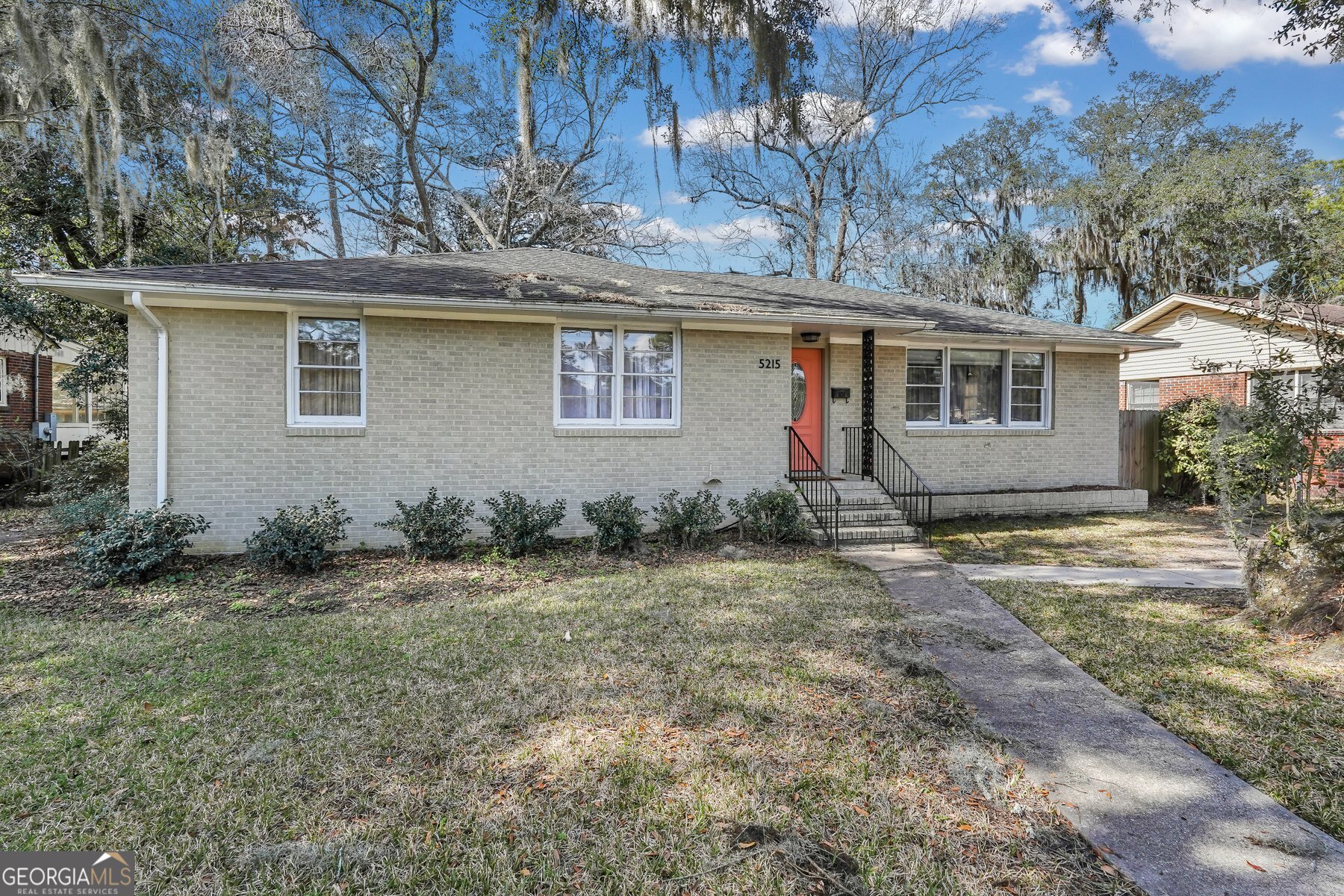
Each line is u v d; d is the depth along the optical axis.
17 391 17.36
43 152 13.94
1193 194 22.00
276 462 8.63
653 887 2.67
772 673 4.75
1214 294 16.58
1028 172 27.38
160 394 8.12
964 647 5.36
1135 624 5.94
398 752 3.65
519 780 3.39
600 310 9.12
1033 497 12.59
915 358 12.71
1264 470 7.28
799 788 3.34
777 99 12.59
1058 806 3.22
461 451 9.31
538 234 24.42
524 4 16.75
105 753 3.63
